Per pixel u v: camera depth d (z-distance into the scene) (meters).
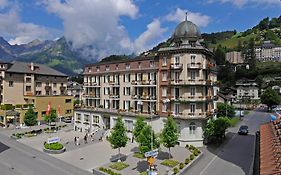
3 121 83.44
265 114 109.69
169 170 37.72
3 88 90.94
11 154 48.66
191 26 55.84
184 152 48.00
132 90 64.19
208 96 56.50
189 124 53.38
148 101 60.19
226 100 93.94
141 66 62.25
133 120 58.09
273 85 165.12
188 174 36.72
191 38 55.28
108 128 65.75
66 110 97.88
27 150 51.62
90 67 76.12
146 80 60.66
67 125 82.44
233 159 43.75
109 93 70.25
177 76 55.09
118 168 38.97
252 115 106.25
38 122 83.38
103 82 71.94
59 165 41.78
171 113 55.12
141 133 42.56
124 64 66.12
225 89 155.38
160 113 57.50
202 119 53.06
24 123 82.50
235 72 190.12
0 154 48.66
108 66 70.56
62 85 109.12
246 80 172.75
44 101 91.19
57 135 66.38
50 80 104.62
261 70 186.88
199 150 49.03
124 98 66.00
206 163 41.75
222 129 53.97
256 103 145.50
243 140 58.28
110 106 69.69
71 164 42.31
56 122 88.56
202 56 54.84
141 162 42.25
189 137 53.06
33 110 84.50
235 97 157.12
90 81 76.38
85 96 77.31
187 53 53.66
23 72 95.50
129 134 58.44
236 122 84.69
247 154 46.84
